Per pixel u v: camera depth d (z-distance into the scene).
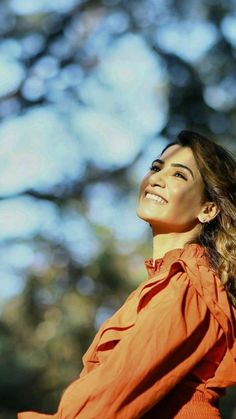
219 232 4.14
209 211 4.17
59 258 16.75
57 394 17.02
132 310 3.93
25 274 17.20
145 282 4.01
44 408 16.67
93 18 15.22
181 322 3.81
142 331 3.79
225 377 3.86
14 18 14.80
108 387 3.72
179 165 4.17
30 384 16.47
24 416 3.82
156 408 3.84
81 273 17.03
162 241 4.17
